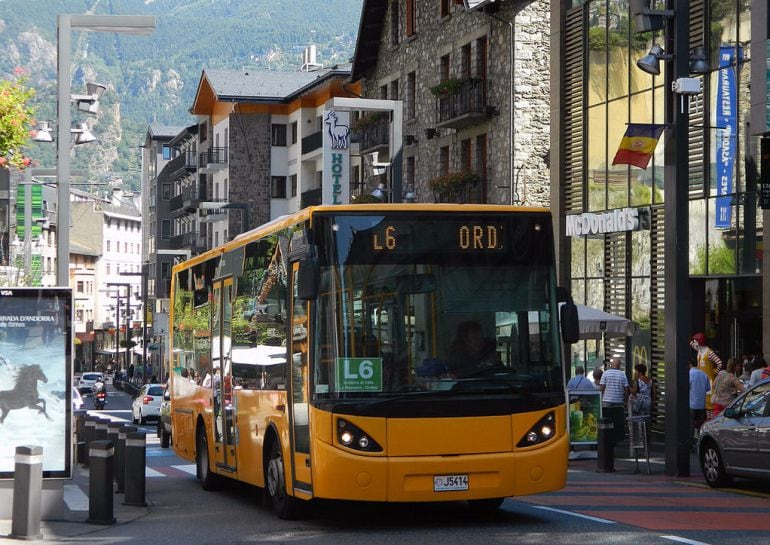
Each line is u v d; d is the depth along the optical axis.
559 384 15.37
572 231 40.66
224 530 15.77
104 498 16.72
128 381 122.56
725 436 21.19
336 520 16.55
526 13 46.97
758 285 32.12
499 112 47.84
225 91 97.12
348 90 65.44
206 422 22.16
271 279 17.31
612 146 39.16
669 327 23.75
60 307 16.80
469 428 14.95
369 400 14.83
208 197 107.75
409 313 15.08
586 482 22.69
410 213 15.28
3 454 16.64
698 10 33.31
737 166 31.81
